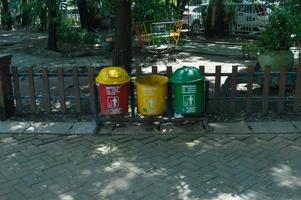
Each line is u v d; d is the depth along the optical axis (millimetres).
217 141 5031
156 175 4223
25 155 4785
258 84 6895
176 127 5465
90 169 4395
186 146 4922
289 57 6547
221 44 13922
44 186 4059
